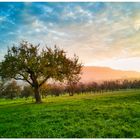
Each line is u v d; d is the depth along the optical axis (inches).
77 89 6092.5
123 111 1206.9
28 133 825.5
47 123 987.9
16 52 2363.4
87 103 1786.4
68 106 1628.9
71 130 821.9
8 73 2313.0
